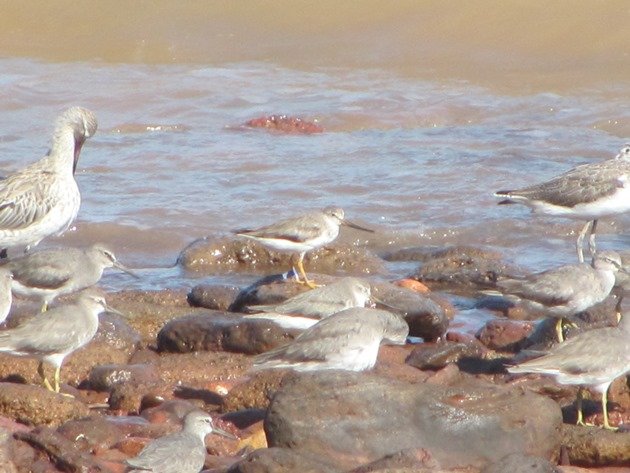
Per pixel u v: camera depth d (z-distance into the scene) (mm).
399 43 32094
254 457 10594
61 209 17859
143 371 14031
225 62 31500
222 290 17109
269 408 11500
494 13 32750
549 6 32781
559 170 24141
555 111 28406
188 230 21062
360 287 14703
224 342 15016
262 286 16672
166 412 12719
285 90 29609
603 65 30797
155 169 24172
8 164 24406
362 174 23859
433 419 11375
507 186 23141
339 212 17625
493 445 11352
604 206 18891
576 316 15977
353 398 11414
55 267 15211
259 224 21266
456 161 24594
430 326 15750
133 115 27953
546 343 15031
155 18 33250
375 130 27500
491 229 21234
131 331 15359
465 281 18641
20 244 17828
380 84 30000
